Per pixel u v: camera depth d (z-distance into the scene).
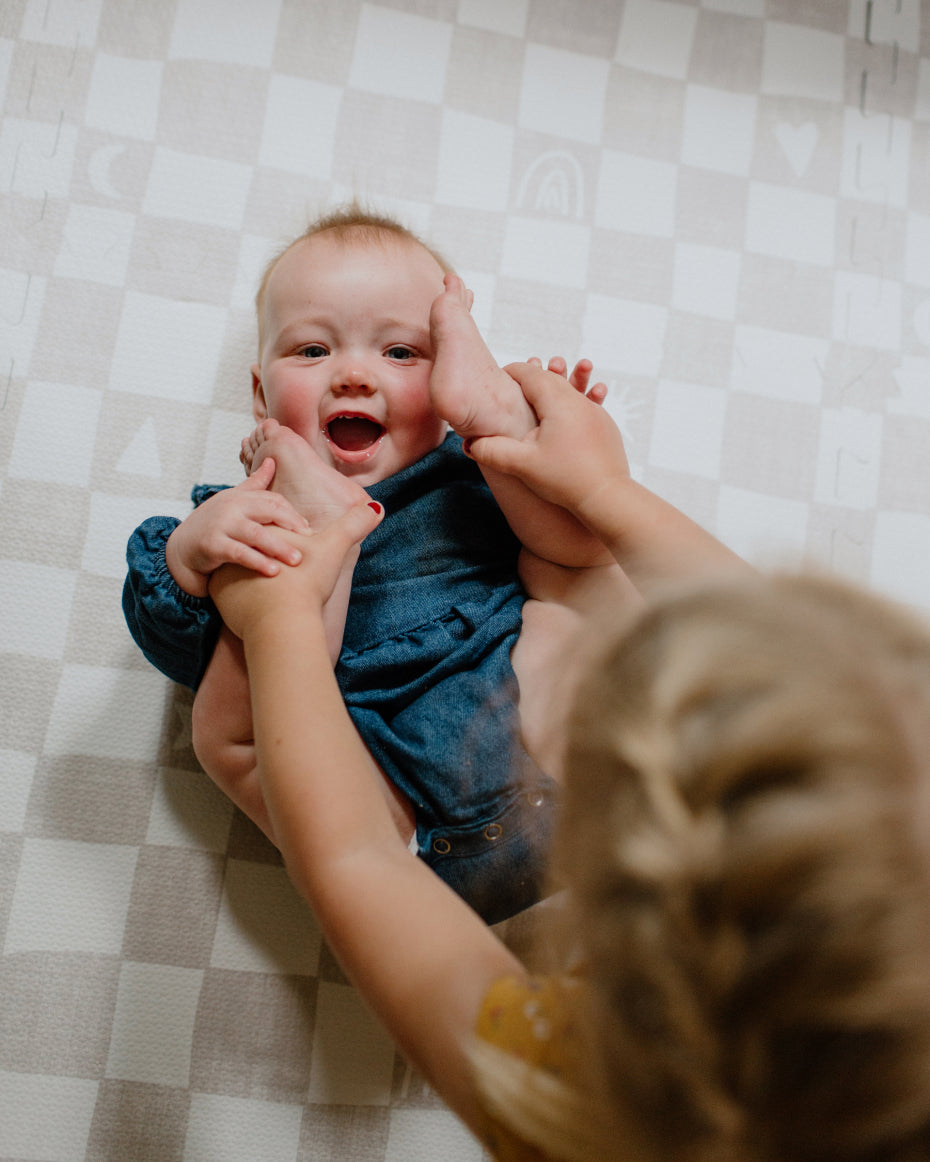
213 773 0.72
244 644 0.61
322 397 0.75
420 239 0.88
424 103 0.96
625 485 0.68
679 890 0.30
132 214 0.91
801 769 0.29
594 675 0.36
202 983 0.80
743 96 1.00
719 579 0.38
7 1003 0.78
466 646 0.72
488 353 0.73
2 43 0.92
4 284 0.89
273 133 0.94
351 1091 0.80
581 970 0.37
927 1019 0.28
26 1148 0.76
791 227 0.99
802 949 0.29
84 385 0.88
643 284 0.96
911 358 0.98
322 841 0.49
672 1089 0.31
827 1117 0.29
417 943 0.46
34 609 0.84
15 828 0.81
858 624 0.34
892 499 0.96
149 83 0.93
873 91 1.02
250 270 0.91
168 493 0.88
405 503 0.77
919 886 0.29
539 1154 0.40
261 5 0.95
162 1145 0.77
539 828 0.70
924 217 1.01
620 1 1.00
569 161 0.97
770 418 0.95
